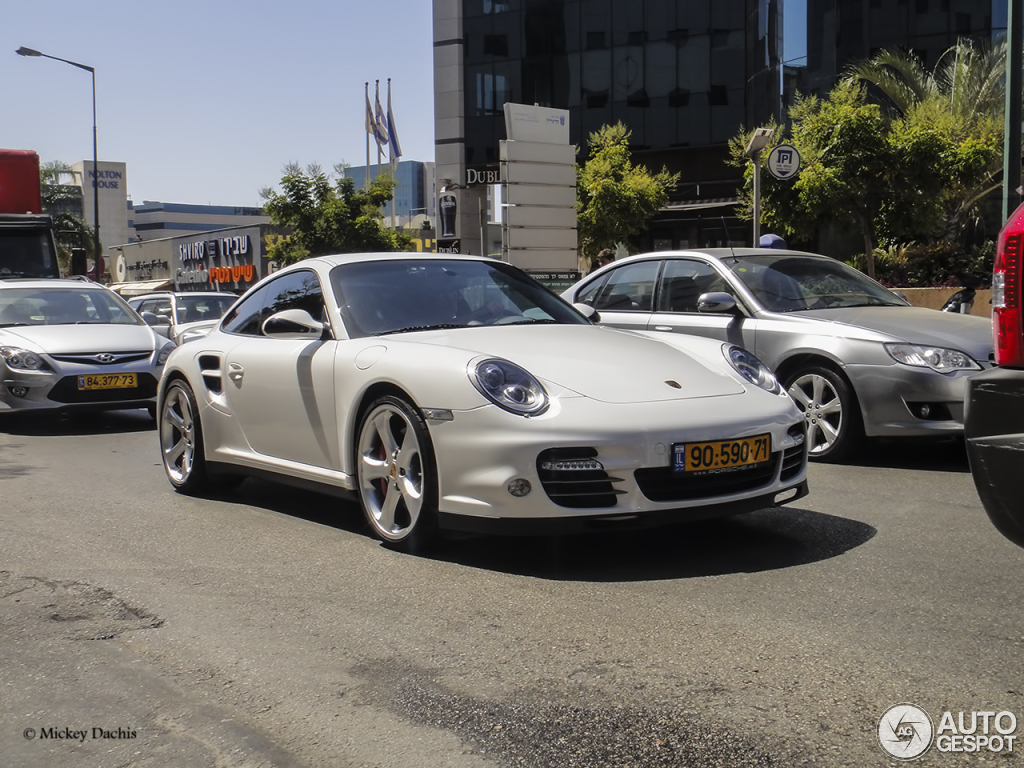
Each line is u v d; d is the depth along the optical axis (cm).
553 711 261
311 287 512
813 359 629
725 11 2862
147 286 5253
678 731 247
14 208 1438
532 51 3147
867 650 297
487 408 386
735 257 714
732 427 395
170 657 309
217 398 547
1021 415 266
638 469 378
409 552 422
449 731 251
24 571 415
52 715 268
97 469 691
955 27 2205
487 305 501
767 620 327
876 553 406
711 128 2912
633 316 729
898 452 654
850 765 227
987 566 384
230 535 470
